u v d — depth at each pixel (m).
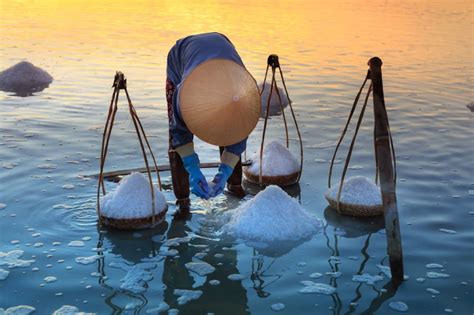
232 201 4.32
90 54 9.25
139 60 8.88
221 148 4.46
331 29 11.84
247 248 3.63
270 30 11.57
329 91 7.34
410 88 7.50
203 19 12.89
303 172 4.82
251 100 3.52
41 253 3.50
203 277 3.29
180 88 3.49
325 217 4.06
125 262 3.44
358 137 5.62
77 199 4.22
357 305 3.01
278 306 3.01
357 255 3.54
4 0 15.57
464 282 3.21
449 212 4.04
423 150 5.22
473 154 5.12
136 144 5.36
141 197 3.88
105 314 2.92
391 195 3.33
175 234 3.81
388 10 14.84
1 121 5.95
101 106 6.57
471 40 10.86
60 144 5.30
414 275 3.29
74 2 15.50
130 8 14.59
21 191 4.30
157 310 2.96
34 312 2.92
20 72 7.58
